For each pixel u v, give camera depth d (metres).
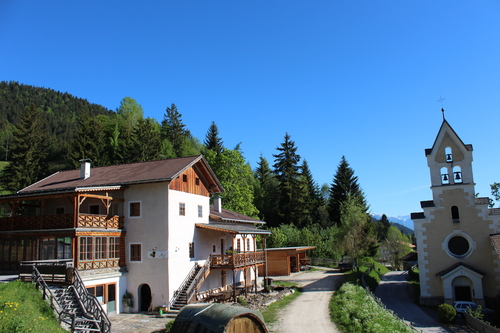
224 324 12.57
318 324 23.52
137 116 98.56
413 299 33.44
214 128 84.19
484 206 30.97
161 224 27.52
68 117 152.25
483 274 29.81
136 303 27.23
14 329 15.10
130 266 27.95
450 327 23.78
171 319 24.19
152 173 29.17
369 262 57.06
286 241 62.91
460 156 32.25
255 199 81.31
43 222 24.83
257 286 38.66
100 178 30.48
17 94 171.75
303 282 42.94
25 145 57.38
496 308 25.89
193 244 30.56
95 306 19.83
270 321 24.58
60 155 75.56
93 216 25.36
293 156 79.94
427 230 31.86
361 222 53.31
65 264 21.27
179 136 88.56
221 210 43.22
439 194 32.06
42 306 18.25
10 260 25.70
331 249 63.53
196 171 32.34
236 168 60.34
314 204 82.31
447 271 30.28
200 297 29.89
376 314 23.77
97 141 61.81
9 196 25.56
